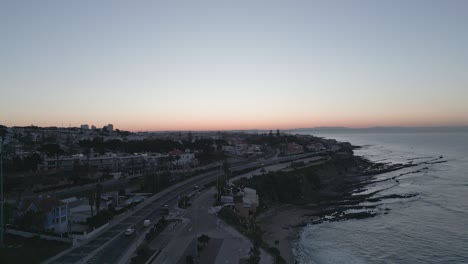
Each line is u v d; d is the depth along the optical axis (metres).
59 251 65.75
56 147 175.12
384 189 146.88
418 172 190.00
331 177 184.62
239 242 73.94
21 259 59.25
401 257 75.19
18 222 76.75
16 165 133.88
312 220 106.56
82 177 136.00
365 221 102.06
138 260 60.81
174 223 86.75
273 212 117.94
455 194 131.12
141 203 109.38
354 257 75.50
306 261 73.00
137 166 171.88
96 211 90.88
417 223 97.62
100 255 63.94
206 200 112.88
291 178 146.50
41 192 113.75
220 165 197.00
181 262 62.56
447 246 80.38
